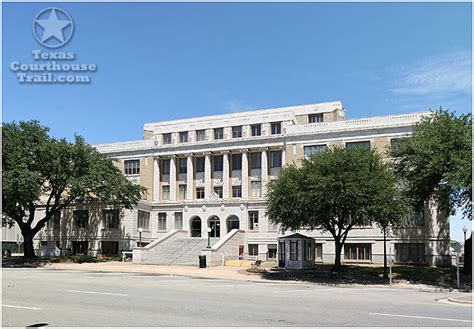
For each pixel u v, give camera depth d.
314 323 13.12
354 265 50.78
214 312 14.98
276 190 41.16
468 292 30.31
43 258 55.31
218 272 42.22
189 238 61.25
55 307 15.66
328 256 56.03
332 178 37.41
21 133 52.34
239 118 67.06
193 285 28.81
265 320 13.48
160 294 21.25
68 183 53.44
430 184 39.50
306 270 43.59
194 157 68.50
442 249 51.22
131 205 61.44
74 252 65.62
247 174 64.50
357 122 57.25
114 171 60.22
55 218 67.31
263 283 34.00
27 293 20.41
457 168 35.25
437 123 39.50
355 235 55.28
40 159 52.72
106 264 51.03
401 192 39.28
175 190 68.38
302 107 69.81
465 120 38.91
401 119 54.78
